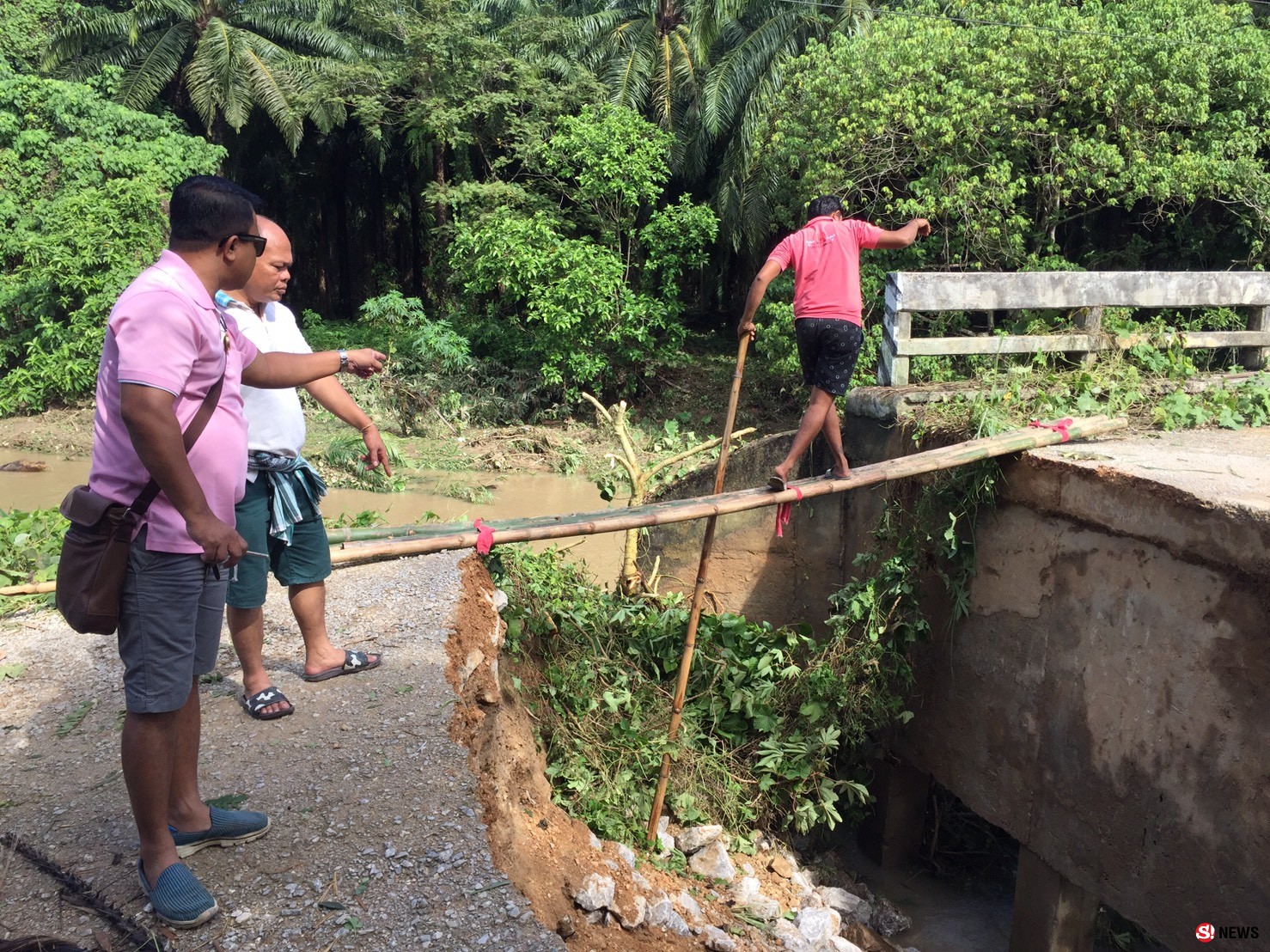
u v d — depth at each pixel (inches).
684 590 292.7
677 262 731.4
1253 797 151.8
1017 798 203.8
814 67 595.5
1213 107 529.7
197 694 112.4
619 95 810.8
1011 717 204.8
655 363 753.6
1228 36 502.6
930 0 582.2
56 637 184.1
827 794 212.2
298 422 149.3
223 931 101.2
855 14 685.9
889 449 240.7
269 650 172.1
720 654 222.5
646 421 716.7
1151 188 503.8
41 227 740.0
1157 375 275.3
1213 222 579.8
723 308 1034.7
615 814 182.5
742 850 202.4
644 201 759.1
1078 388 249.1
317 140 1071.6
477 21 829.2
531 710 187.2
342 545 169.5
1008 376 257.4
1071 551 187.8
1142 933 224.2
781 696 217.3
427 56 821.2
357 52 941.2
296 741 139.0
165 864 103.7
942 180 522.9
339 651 161.0
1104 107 505.7
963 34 533.0
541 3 996.6
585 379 700.7
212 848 114.3
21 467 564.7
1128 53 490.3
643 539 300.5
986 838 256.5
